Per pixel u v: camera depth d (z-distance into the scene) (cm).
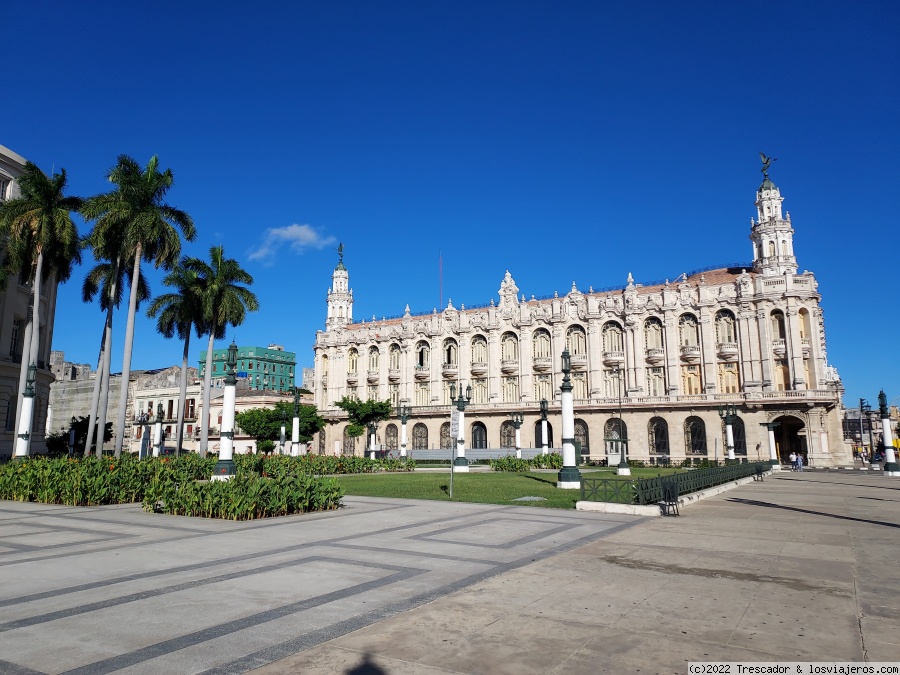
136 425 10012
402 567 1125
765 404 6406
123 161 4078
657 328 7256
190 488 1969
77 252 4631
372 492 2698
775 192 6969
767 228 6888
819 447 6184
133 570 1116
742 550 1277
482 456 6475
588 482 2073
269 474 2317
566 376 2920
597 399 7306
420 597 916
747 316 6738
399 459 5625
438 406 8269
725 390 6800
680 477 2309
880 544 1348
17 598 923
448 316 8525
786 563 1145
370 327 9131
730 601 881
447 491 2720
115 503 2362
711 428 6675
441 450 6588
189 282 5128
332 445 9006
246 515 1831
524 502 2222
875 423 10881
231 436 2672
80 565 1162
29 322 4306
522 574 1059
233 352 2712
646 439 7000
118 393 10381
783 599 892
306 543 1394
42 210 4028
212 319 5184
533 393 7838
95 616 828
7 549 1342
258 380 17588
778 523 1694
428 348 8644
